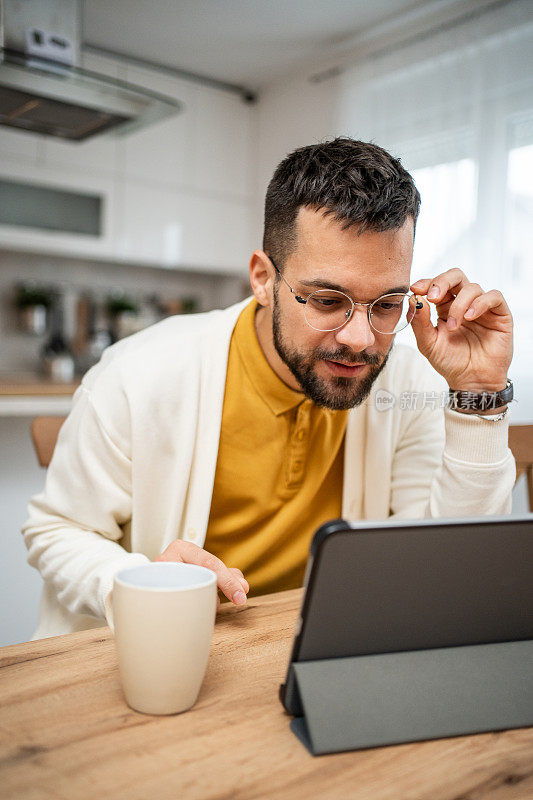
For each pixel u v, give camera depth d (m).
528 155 2.79
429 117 3.14
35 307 3.77
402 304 0.82
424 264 3.14
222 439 1.03
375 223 0.74
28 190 3.53
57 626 0.99
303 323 0.81
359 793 0.42
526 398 2.76
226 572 0.72
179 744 0.47
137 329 4.15
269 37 3.44
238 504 1.06
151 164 3.85
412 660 0.51
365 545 0.48
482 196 2.93
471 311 0.87
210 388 1.02
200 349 1.04
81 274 4.07
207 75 3.94
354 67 3.50
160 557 0.75
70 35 2.44
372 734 0.48
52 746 0.46
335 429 1.06
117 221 3.75
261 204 4.18
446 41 3.07
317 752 0.46
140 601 0.49
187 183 3.99
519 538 0.52
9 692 0.54
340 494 1.14
